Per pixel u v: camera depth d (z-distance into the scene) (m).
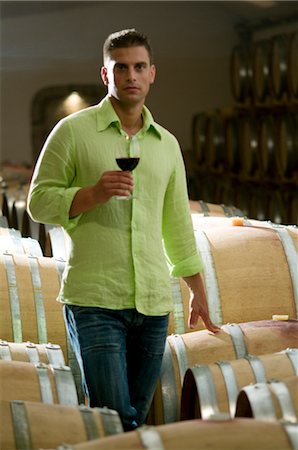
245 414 5.55
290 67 18.56
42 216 6.25
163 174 6.42
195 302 6.96
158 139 6.45
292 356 6.52
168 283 6.46
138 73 6.27
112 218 6.25
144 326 6.39
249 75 21.09
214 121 21.86
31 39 29.58
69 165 6.32
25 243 9.08
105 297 6.23
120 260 6.27
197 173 23.17
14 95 29.97
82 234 6.27
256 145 20.08
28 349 6.76
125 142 6.34
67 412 5.19
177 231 6.70
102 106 6.35
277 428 4.54
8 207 15.06
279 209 19.00
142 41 6.29
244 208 20.69
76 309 6.29
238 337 7.27
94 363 6.20
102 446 4.41
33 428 5.12
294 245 8.19
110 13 29.14
